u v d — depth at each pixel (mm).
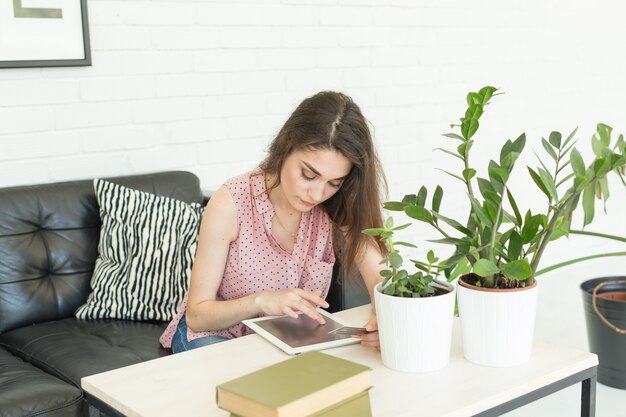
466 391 1370
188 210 2557
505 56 3881
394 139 3547
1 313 2344
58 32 2650
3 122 2613
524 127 4020
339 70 3336
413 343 1442
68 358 2064
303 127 1697
